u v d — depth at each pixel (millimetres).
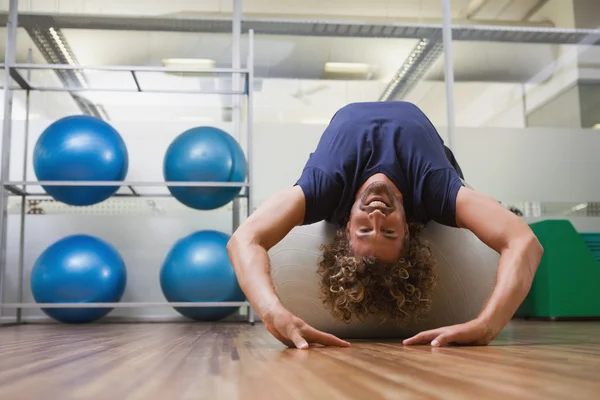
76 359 971
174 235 3688
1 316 3500
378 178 1391
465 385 570
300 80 3996
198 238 3064
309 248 1561
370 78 4059
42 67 3092
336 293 1312
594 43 4203
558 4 4230
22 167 3705
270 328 1218
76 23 3967
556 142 4055
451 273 1535
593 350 1075
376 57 4090
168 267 3031
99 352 1137
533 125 4066
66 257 2938
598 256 3340
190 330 2289
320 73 4023
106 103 3816
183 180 2998
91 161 2939
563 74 4160
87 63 3947
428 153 1453
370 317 1499
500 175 3986
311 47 4062
